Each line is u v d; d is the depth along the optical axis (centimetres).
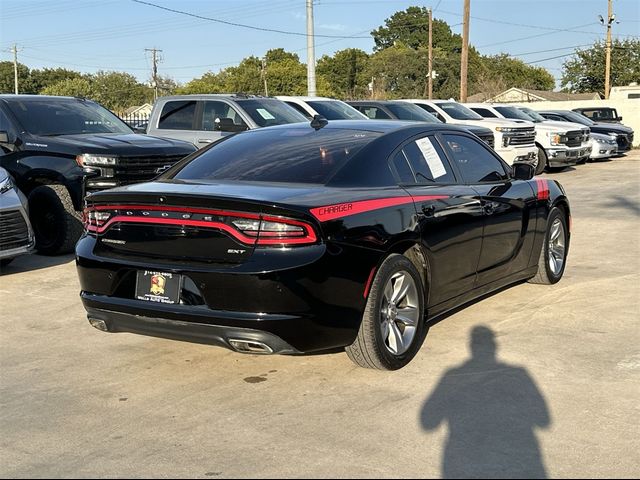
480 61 9125
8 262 836
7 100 966
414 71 8475
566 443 363
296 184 459
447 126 575
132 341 548
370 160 485
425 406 411
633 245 899
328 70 9888
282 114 1238
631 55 6700
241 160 508
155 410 416
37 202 887
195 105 1234
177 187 454
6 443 376
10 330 582
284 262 400
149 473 340
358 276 429
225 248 411
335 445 365
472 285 557
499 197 580
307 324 408
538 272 674
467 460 346
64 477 338
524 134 1714
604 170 2005
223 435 380
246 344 409
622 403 412
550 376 456
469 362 484
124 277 442
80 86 7775
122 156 879
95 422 401
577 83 6900
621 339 529
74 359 510
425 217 488
